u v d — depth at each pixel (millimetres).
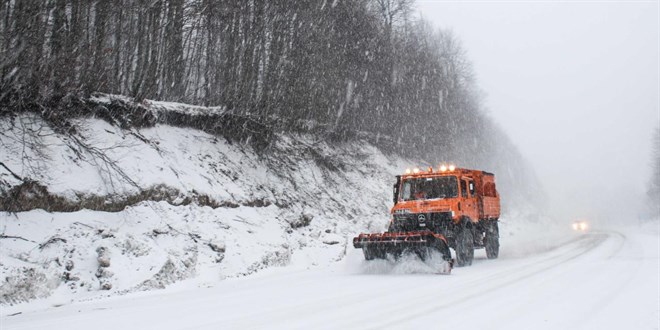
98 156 12219
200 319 6590
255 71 18859
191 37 18391
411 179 13922
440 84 45031
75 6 12070
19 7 10008
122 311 7410
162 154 14227
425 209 12859
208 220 13430
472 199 14086
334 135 25344
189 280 10547
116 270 9625
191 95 19484
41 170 10828
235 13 18031
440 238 11227
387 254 11844
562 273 10664
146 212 12188
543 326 5883
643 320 6121
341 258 15367
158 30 15719
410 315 6547
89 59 12805
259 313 6891
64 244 9930
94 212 11219
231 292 9117
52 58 11344
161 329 6070
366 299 7855
